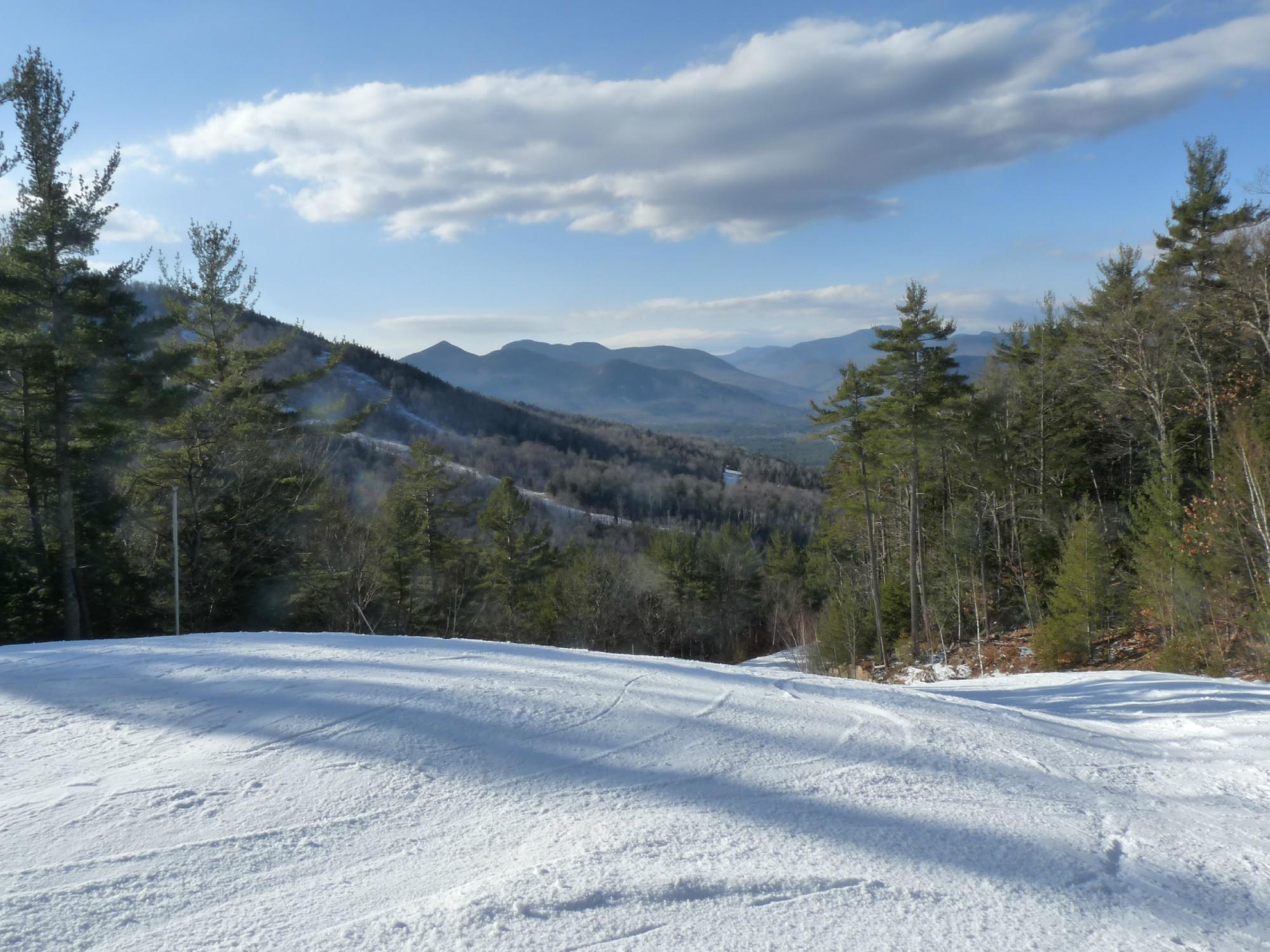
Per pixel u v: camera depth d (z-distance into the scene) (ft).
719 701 20.03
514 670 22.53
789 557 167.22
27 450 60.95
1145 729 21.43
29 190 59.36
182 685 18.79
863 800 13.05
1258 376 72.79
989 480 97.19
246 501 75.51
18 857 9.51
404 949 7.59
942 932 8.59
